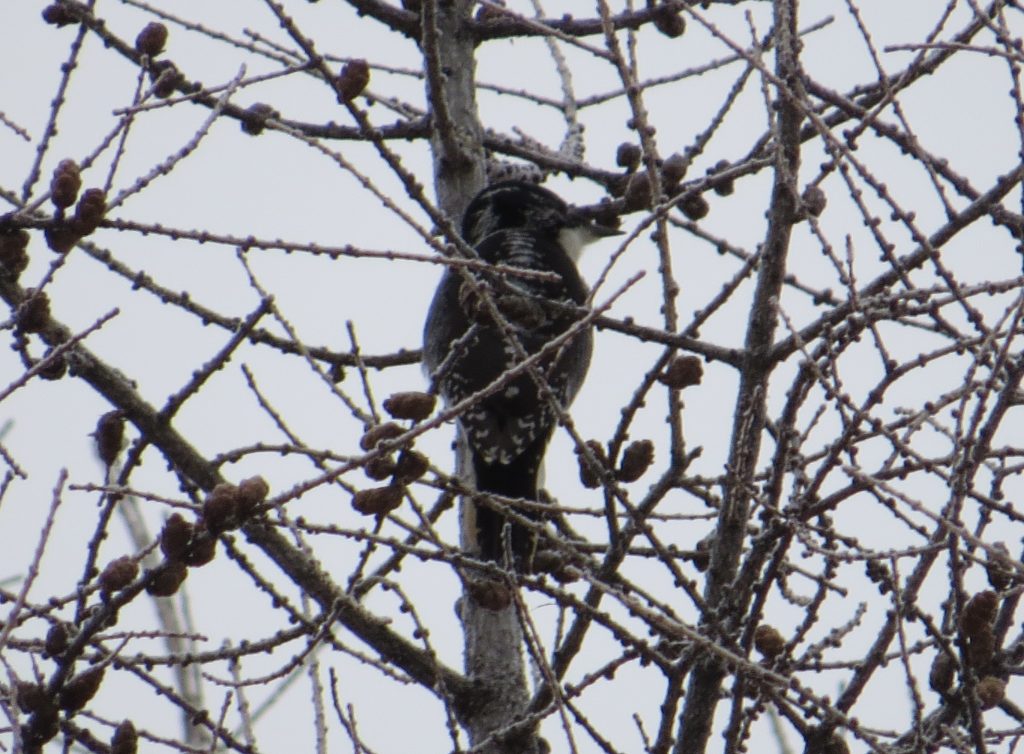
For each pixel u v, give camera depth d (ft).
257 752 33.35
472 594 34.86
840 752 32.48
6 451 29.81
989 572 32.40
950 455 31.86
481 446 43.04
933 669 32.42
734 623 33.68
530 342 44.98
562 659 34.83
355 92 34.47
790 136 35.99
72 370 34.68
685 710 34.78
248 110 43.16
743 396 35.47
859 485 31.40
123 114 32.37
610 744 32.45
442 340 45.68
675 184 42.34
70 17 40.75
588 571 32.45
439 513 42.29
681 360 33.83
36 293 33.24
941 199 33.83
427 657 38.09
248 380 32.99
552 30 35.70
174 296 38.11
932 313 31.81
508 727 35.17
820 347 34.68
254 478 29.43
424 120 47.32
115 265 37.37
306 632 34.94
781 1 35.24
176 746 32.53
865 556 29.78
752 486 34.99
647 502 34.37
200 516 30.40
